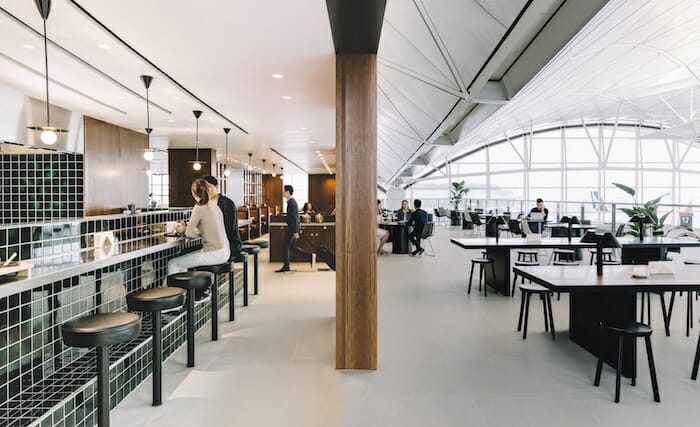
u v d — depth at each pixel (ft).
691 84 41.39
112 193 27.40
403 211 39.45
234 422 8.63
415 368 11.34
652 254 19.47
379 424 8.54
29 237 10.57
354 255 11.33
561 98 41.11
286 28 11.73
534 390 10.01
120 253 11.33
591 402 9.40
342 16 9.04
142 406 9.31
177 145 37.73
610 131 70.59
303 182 88.17
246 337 13.89
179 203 39.93
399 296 19.79
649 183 69.51
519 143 74.84
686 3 19.11
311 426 8.47
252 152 43.65
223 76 16.42
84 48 13.32
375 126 11.43
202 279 11.53
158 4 10.26
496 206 68.49
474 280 23.72
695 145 66.69
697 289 9.98
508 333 14.25
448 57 16.12
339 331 11.29
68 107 22.30
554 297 19.51
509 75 19.84
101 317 7.61
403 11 14.62
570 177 72.43
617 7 15.12
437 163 79.20
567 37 14.48
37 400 8.04
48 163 24.63
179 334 13.06
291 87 18.10
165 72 15.96
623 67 32.35
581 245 17.58
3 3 10.22
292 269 26.73
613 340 11.23
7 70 15.71
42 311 9.27
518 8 11.23
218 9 10.53
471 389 10.07
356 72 11.46
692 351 12.42
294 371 11.18
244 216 40.88
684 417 8.73
